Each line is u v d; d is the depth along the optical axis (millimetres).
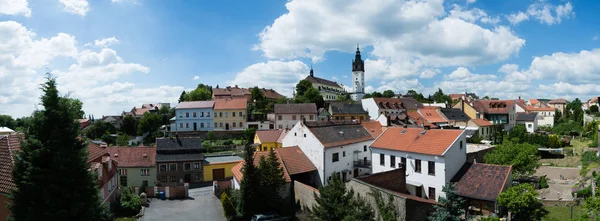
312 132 38750
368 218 20109
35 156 17516
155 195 39156
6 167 21859
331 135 40156
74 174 18641
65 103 18906
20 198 17750
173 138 49469
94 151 31156
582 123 92062
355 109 93312
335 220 20453
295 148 39750
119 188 35781
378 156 36344
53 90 18578
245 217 29766
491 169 28375
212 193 41094
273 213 29266
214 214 32062
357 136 43562
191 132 83812
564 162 47781
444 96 156250
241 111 86312
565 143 61250
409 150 32219
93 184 19906
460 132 30875
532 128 88312
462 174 29453
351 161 41250
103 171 29234
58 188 17781
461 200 21266
